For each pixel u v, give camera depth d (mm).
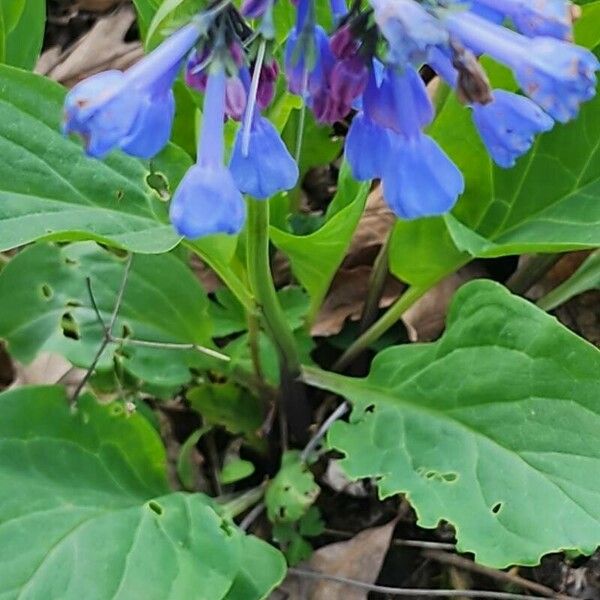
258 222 381
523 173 428
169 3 321
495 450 397
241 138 311
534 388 395
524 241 426
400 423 416
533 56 297
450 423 408
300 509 429
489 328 401
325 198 550
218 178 307
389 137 313
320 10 365
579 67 295
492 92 310
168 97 308
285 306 457
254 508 453
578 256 502
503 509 386
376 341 490
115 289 442
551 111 300
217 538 391
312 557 446
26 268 437
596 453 385
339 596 440
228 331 460
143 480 418
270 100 317
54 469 401
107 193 395
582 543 375
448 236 430
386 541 450
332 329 492
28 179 387
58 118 394
